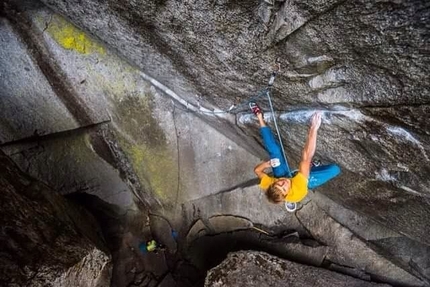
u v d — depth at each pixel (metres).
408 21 2.80
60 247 5.42
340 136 4.81
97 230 7.72
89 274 5.75
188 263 8.56
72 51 6.52
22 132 7.15
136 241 8.63
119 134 7.58
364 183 5.79
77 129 7.52
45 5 6.00
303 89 4.34
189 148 7.95
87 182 7.97
